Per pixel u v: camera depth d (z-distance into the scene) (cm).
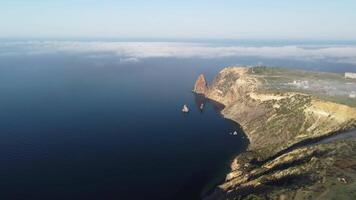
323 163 15625
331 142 18450
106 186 18462
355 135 19625
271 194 14062
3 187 18225
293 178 15150
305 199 13025
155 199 17312
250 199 14225
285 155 18338
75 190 17975
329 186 13600
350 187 13325
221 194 17125
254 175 17762
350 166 15025
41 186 18350
